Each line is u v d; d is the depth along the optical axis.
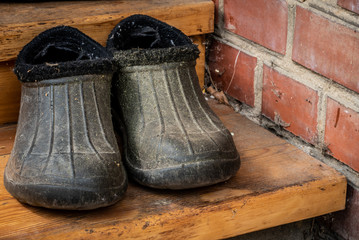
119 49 0.93
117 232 0.77
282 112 0.95
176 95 0.87
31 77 0.82
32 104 0.83
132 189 0.83
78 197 0.76
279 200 0.83
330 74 0.86
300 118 0.92
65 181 0.76
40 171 0.77
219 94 1.07
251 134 0.96
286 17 0.91
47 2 1.03
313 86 0.89
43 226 0.76
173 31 0.94
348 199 0.87
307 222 0.91
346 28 0.83
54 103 0.82
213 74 1.08
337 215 0.89
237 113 1.03
